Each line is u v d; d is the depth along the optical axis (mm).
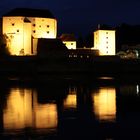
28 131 24812
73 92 54781
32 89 61000
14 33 140500
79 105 39188
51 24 149875
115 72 124125
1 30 144125
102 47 146625
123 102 41625
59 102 42188
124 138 22688
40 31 147625
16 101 43500
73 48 150250
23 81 82625
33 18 145750
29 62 124500
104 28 148125
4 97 48312
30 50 141625
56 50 134375
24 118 30344
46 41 137750
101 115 31766
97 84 71062
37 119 29797
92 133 24125
